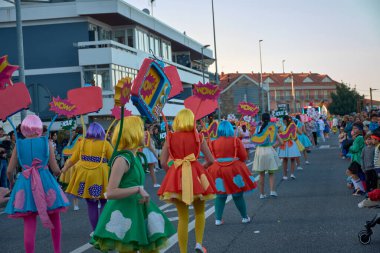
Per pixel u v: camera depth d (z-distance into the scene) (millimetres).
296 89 137125
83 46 35062
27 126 6828
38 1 40406
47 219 6422
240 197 8805
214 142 8750
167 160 6688
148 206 4777
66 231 9156
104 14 35656
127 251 4605
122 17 36969
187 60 54531
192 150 6602
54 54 36500
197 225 6598
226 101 85875
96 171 8117
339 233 7688
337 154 24703
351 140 14711
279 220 8992
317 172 17062
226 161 8625
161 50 46219
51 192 6672
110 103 34250
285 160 15430
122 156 4648
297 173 17094
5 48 36875
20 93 7059
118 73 35781
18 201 6480
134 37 39781
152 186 15938
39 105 32281
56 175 7008
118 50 35406
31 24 36594
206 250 7043
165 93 5473
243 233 8047
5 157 13523
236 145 8633
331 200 10969
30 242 6539
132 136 4734
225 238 7754
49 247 7812
